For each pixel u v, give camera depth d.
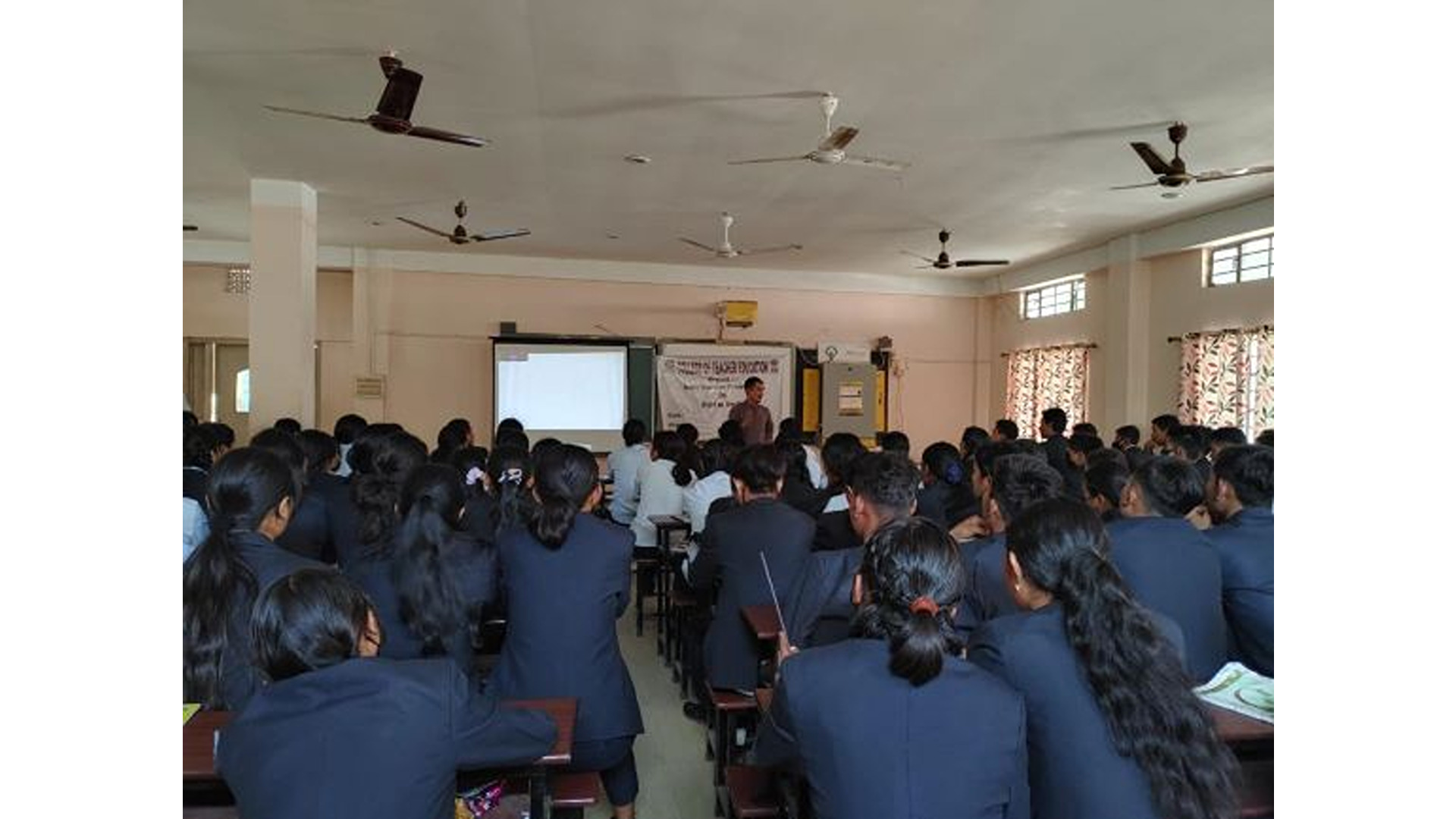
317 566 1.38
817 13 3.28
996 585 2.01
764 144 4.95
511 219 7.10
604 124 4.62
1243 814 1.42
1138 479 2.32
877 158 5.13
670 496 4.55
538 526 2.17
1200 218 6.68
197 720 1.57
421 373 8.82
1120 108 4.26
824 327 9.80
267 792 1.14
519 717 1.37
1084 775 1.25
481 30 3.47
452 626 2.02
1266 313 6.34
